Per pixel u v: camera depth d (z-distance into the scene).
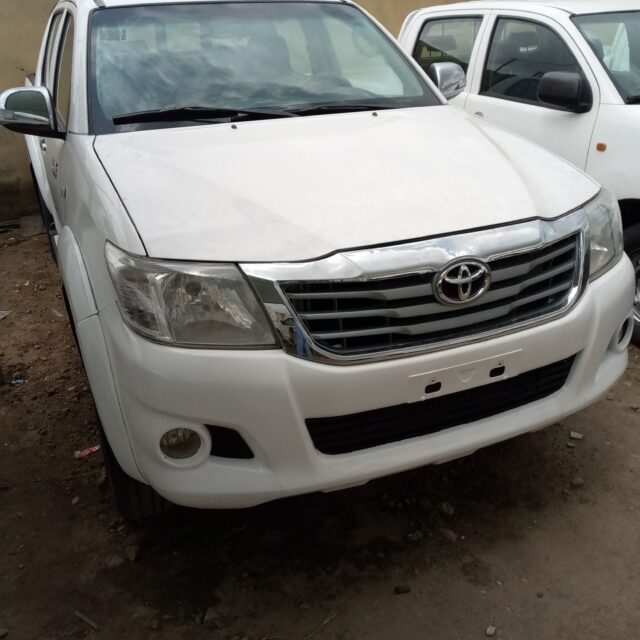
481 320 2.05
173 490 2.00
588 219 2.32
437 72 3.61
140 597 2.29
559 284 2.21
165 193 2.17
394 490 2.75
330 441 2.04
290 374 1.89
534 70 4.30
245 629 2.16
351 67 3.29
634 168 3.56
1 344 4.11
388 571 2.37
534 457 2.92
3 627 2.18
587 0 4.45
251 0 3.37
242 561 2.43
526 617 2.17
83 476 2.88
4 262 5.50
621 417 3.18
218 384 1.88
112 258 2.02
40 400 3.46
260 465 1.98
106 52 2.96
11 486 2.83
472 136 2.74
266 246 1.93
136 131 2.68
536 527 2.54
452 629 2.14
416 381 1.99
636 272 3.73
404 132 2.71
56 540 2.54
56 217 3.51
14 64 5.70
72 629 2.17
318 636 2.13
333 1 3.56
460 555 2.42
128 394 1.97
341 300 1.91
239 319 1.89
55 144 3.27
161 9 3.18
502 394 2.23
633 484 2.74
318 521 2.60
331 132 2.68
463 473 2.83
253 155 2.43
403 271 1.93
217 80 2.97
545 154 2.70
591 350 2.30
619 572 2.33
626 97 3.74
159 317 1.91
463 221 2.07
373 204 2.10
